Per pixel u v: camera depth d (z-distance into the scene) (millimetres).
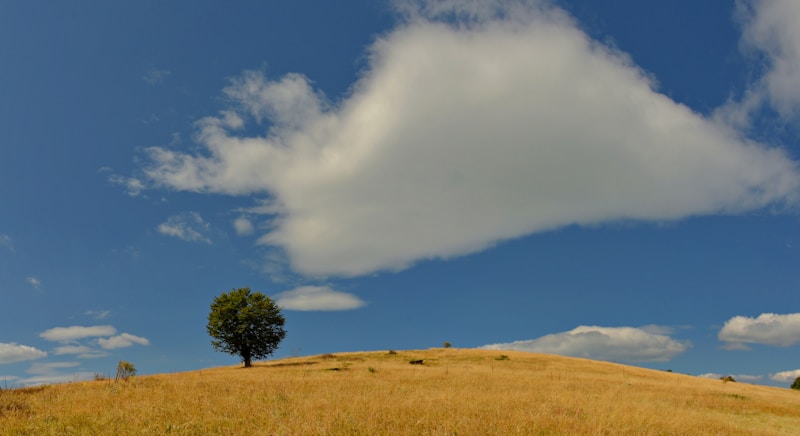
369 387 23375
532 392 23422
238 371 45812
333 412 12477
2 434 10906
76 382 22750
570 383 34250
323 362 67562
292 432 10258
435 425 11227
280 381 25906
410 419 11930
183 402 15117
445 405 14984
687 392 33844
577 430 11797
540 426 11938
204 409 13594
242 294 68250
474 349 89000
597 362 71250
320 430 10242
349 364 58156
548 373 47062
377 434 10188
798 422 23062
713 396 31922
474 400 17141
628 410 16844
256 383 23984
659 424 14117
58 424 11609
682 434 13180
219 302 67938
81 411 13391
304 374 36812
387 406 14039
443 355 78062
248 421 11719
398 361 69312
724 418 21234
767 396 38562
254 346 66062
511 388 26781
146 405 14164
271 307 68438
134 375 24906
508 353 81250
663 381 48125
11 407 14273
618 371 59156
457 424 11469
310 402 15383
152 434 10406
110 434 10523
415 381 29703
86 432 10664
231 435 10320
